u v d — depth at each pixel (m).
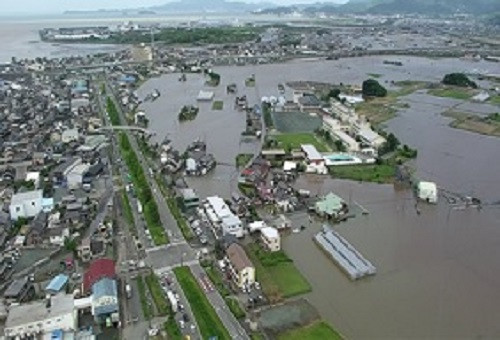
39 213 82.38
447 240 77.81
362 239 77.94
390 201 92.88
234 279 64.56
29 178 96.69
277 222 81.50
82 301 57.53
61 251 72.19
